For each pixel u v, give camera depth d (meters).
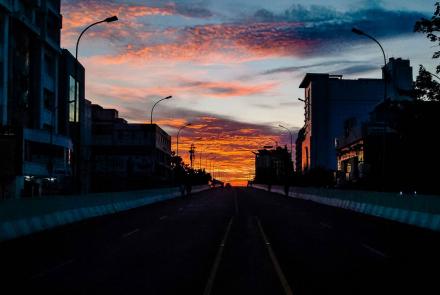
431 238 18.16
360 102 164.62
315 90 165.38
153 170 107.62
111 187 95.88
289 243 16.50
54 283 9.82
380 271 11.12
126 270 11.37
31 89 66.25
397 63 119.12
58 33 73.88
